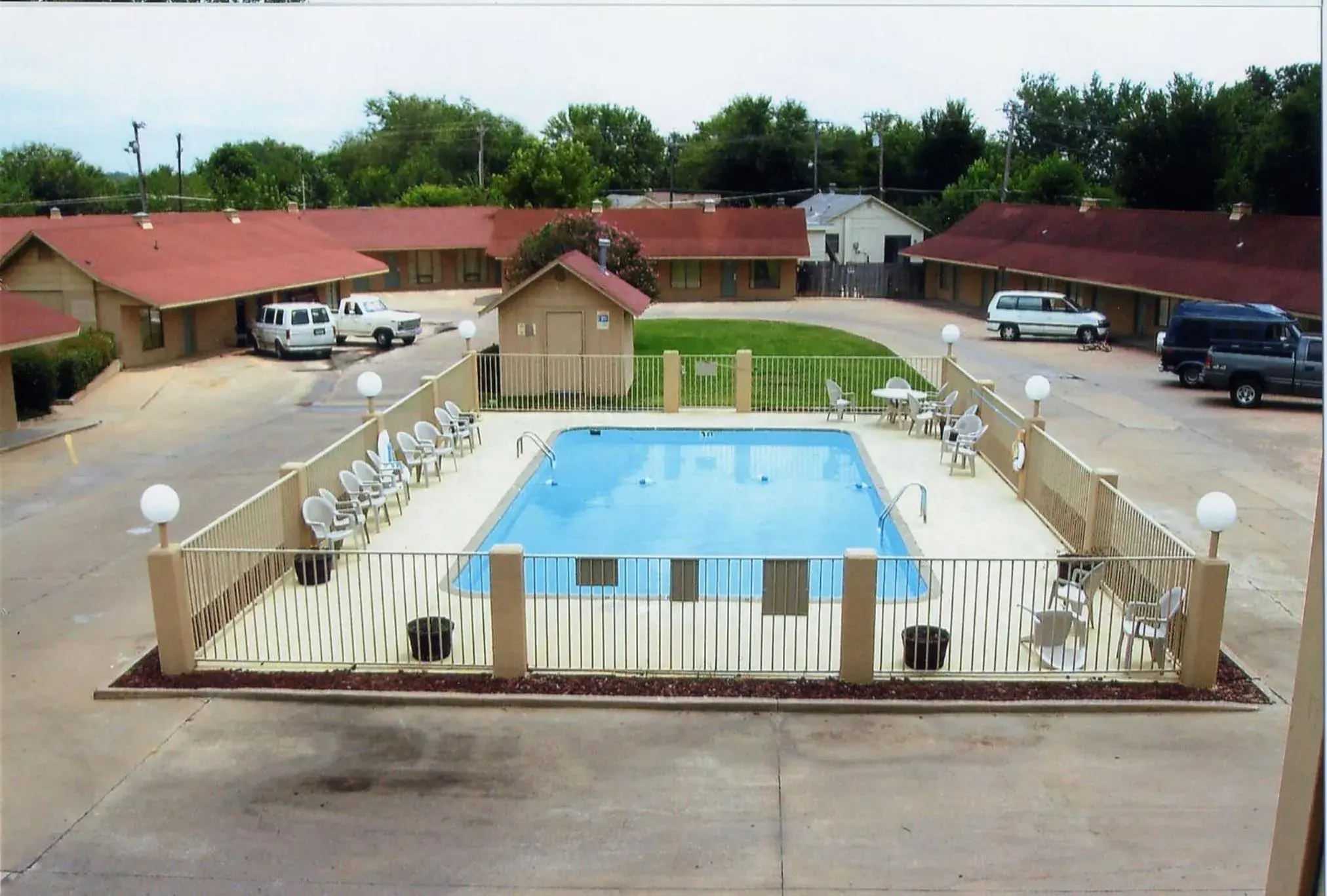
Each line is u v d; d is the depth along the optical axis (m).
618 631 12.12
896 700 10.37
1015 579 13.81
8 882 7.80
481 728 10.02
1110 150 85.38
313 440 22.47
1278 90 58.81
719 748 9.66
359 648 11.70
